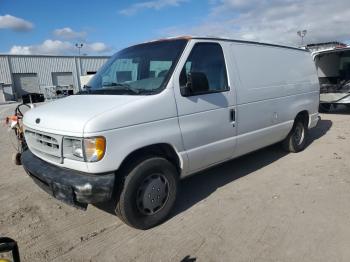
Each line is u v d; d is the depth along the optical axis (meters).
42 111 4.12
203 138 4.38
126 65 4.67
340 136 8.39
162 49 4.46
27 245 3.71
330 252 3.33
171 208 4.14
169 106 3.95
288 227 3.84
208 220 4.09
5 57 41.91
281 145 6.88
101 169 3.43
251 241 3.59
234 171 5.85
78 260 3.42
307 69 6.91
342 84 13.23
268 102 5.54
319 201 4.50
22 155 4.48
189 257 3.37
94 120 3.39
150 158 3.87
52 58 45.06
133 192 3.72
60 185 3.55
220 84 4.65
